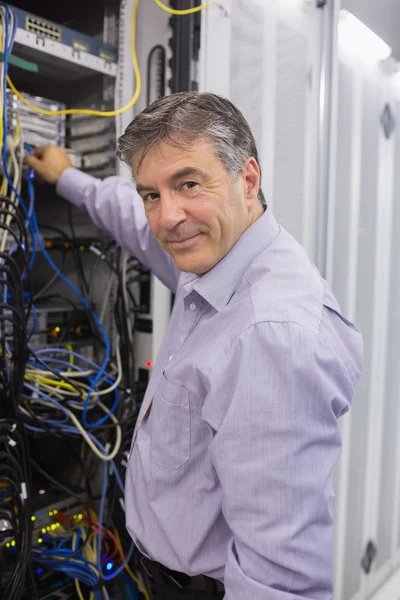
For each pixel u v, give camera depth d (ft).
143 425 3.56
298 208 4.96
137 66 5.06
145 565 3.69
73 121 5.36
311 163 5.02
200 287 2.98
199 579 3.30
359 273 5.98
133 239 4.43
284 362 2.34
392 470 7.27
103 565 4.72
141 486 3.41
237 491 2.35
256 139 4.72
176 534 3.03
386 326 6.73
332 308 2.85
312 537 2.34
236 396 2.39
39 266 5.85
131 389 4.93
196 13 4.67
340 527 5.94
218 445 2.42
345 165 5.49
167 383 3.03
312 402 2.34
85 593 4.70
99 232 5.26
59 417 4.53
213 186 2.56
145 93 5.06
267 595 2.25
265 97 4.81
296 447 2.30
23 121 4.39
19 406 4.23
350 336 2.97
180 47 4.72
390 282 6.75
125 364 4.92
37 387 4.49
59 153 4.64
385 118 6.25
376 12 5.65
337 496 5.84
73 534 4.86
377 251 6.33
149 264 4.50
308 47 4.97
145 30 5.01
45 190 5.32
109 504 4.89
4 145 3.82
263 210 3.23
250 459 2.33
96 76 5.07
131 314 5.24
